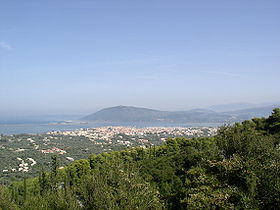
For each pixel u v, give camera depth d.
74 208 13.73
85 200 13.52
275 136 24.98
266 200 12.01
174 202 17.94
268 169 13.12
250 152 17.08
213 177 15.30
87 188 13.84
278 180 12.12
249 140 18.03
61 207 14.52
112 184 14.02
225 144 19.14
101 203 12.58
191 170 18.80
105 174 14.68
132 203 12.62
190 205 13.81
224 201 13.11
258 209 11.95
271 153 15.31
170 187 23.52
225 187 14.52
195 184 16.36
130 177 14.56
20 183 31.39
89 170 35.41
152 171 27.39
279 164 12.98
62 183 31.23
